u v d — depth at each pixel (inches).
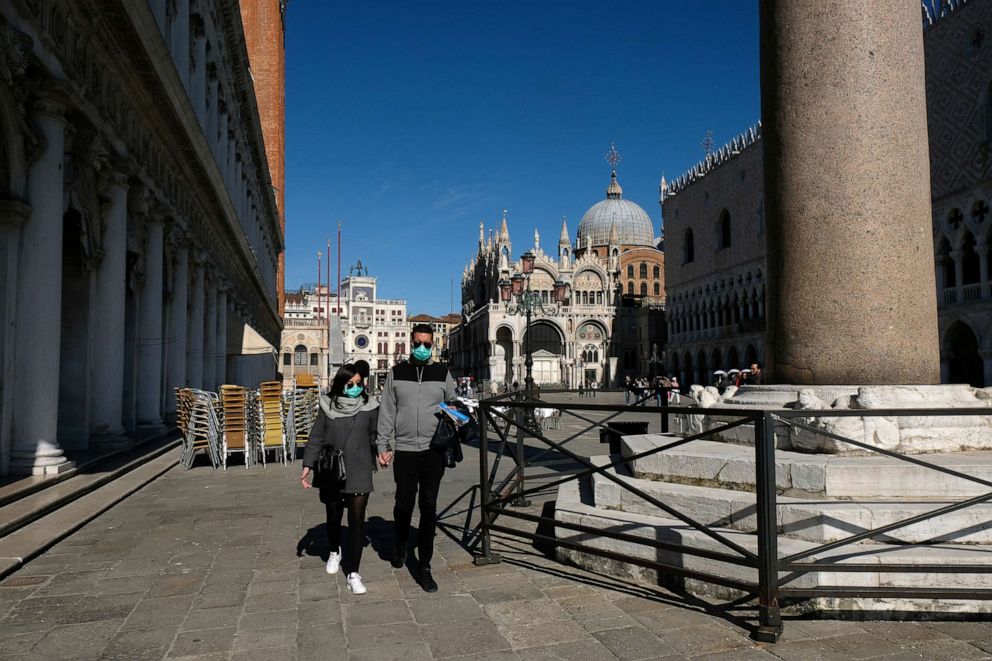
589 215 4805.6
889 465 239.5
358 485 250.2
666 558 243.8
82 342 544.1
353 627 208.8
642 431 527.2
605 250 4635.8
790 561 198.8
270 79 2336.4
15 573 268.4
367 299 6299.2
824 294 289.3
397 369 268.1
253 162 1610.5
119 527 353.1
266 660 184.1
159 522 366.3
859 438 262.4
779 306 306.2
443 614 219.6
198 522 366.6
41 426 426.6
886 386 273.1
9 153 406.6
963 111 1603.1
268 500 435.2
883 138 285.0
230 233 1164.5
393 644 194.7
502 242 4077.3
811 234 291.7
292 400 708.7
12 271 414.3
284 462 635.5
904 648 187.2
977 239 1555.1
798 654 183.5
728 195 2847.0
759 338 2559.1
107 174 546.9
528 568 274.5
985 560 206.2
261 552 302.5
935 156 1685.5
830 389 280.1
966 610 207.3
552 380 3929.6
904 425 266.5
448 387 270.1
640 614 216.7
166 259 780.0
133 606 229.3
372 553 301.9
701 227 3095.5
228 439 607.8
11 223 410.9
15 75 377.7
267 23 2331.4
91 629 207.8
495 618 215.2
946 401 272.8
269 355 2277.3
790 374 300.0
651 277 4411.9
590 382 3941.9
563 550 282.4
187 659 185.3
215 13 977.5
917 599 207.9
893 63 288.2
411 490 264.4
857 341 284.0
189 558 292.2
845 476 239.5
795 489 246.8
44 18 404.2
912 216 288.7
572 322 3978.8
